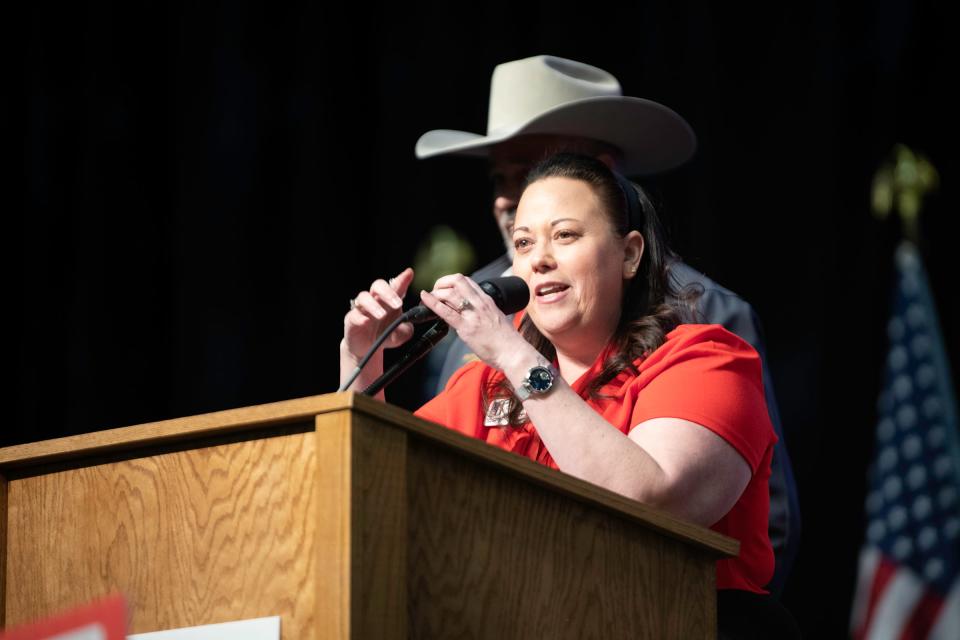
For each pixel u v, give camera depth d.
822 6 13.25
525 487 4.84
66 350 14.45
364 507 4.20
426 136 11.52
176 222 14.46
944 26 13.14
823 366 12.87
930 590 12.26
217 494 4.56
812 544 12.59
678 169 13.12
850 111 13.23
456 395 7.16
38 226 14.63
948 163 13.08
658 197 7.50
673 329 7.05
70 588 4.87
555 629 4.82
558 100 10.68
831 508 12.61
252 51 14.69
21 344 14.48
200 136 14.54
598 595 5.00
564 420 5.95
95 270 14.45
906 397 12.63
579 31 13.92
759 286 13.06
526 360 6.04
